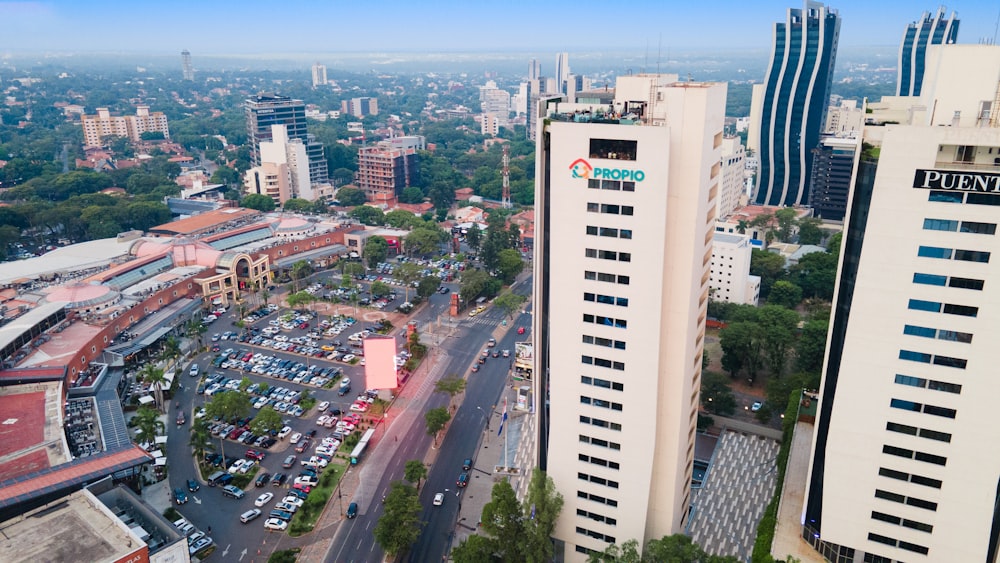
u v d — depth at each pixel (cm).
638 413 11806
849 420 11175
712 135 10812
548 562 13338
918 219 9912
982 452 10400
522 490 15900
